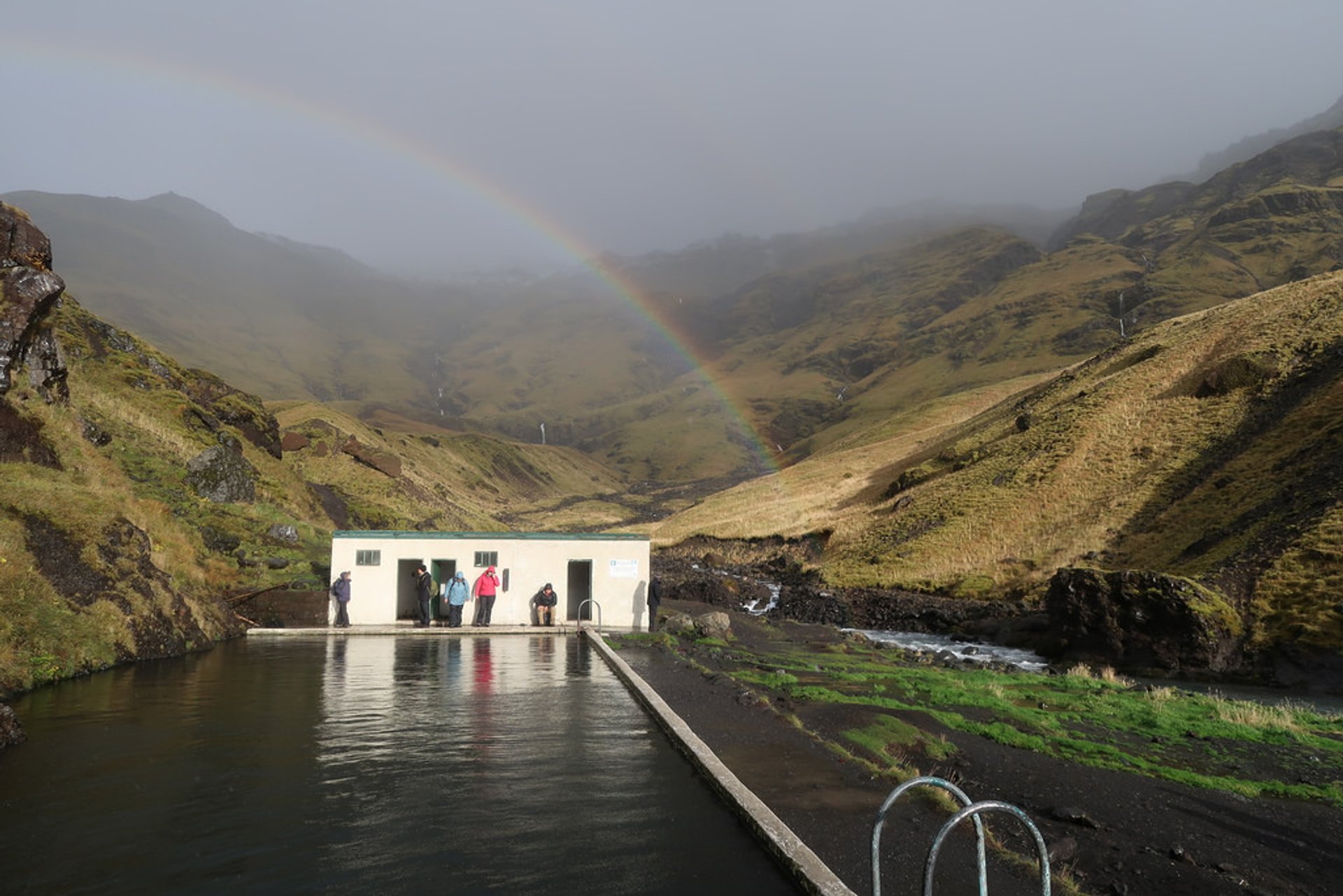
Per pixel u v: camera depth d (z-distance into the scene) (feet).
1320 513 99.04
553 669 55.88
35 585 48.83
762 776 29.84
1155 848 27.20
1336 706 62.95
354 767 29.50
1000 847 24.97
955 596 145.38
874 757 35.40
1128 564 125.59
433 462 431.43
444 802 25.50
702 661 67.10
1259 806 32.78
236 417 163.02
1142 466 159.84
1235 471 133.90
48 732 34.14
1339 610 78.48
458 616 84.53
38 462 65.67
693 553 264.93
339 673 52.65
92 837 21.81
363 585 86.17
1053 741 42.50
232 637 72.59
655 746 33.50
